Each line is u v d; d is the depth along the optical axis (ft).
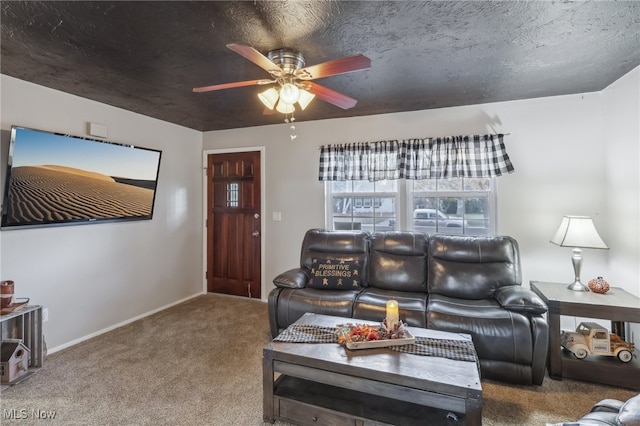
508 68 7.82
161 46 6.63
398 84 8.87
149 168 11.85
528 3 5.22
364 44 6.55
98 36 6.23
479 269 9.14
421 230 11.72
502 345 7.22
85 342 9.70
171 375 7.84
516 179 10.37
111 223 10.82
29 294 8.65
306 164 13.10
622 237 8.64
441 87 9.12
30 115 8.61
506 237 9.54
